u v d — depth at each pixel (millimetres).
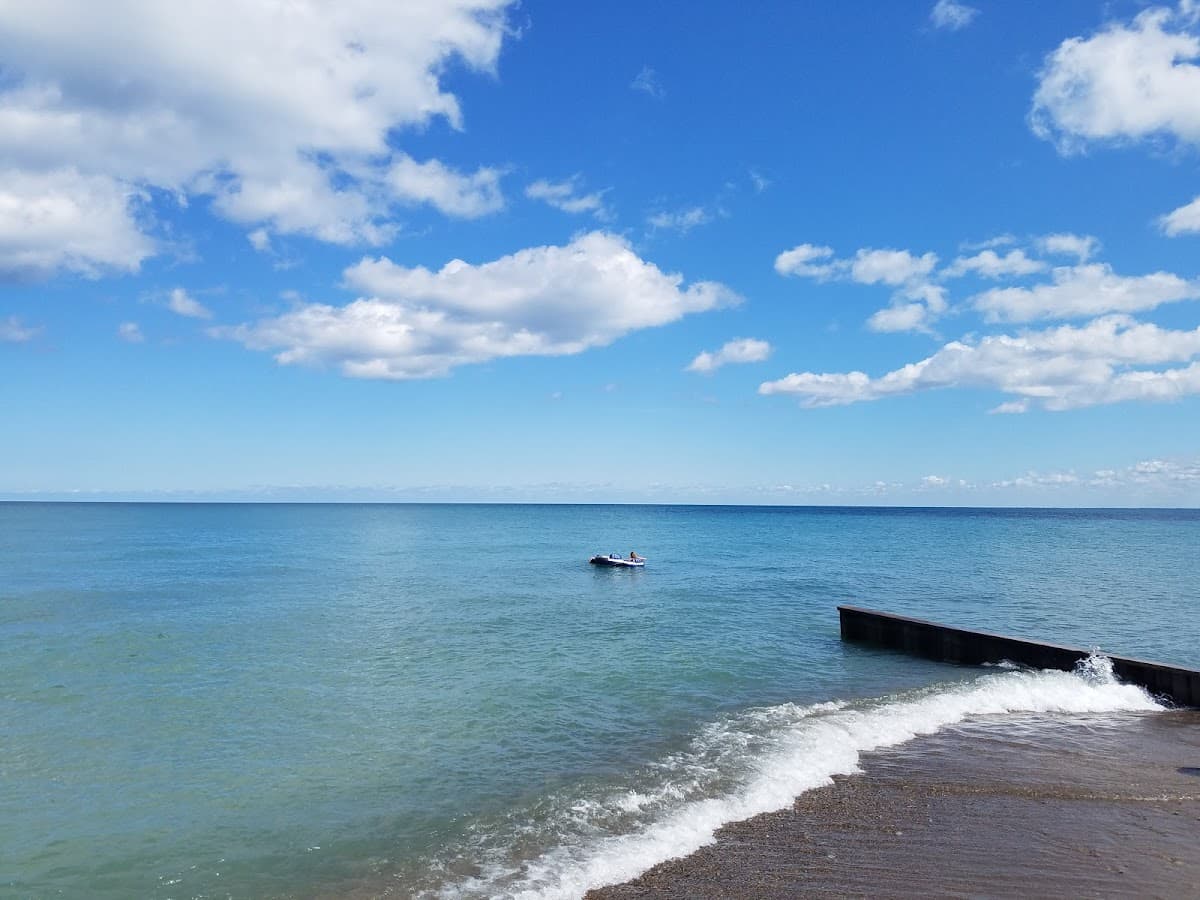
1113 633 27188
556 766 13930
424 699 18688
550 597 39188
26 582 43500
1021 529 128750
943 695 18297
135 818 11805
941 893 8812
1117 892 8766
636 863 9914
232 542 84625
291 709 17812
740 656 24125
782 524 153250
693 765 13781
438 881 9633
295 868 10141
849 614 26703
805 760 13836
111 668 22016
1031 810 11344
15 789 12984
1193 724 16156
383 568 55531
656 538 99875
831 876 9328
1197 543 85375
